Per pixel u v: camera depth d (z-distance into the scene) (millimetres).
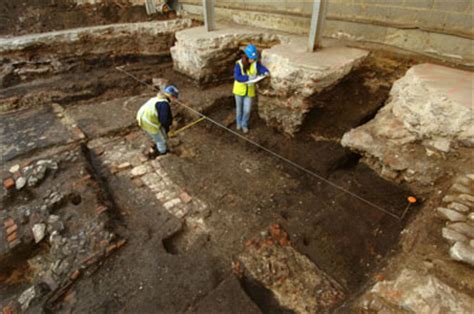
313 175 3680
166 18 7605
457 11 3195
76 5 6961
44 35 5891
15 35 6148
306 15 4797
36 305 2184
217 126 4699
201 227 2971
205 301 2174
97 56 6434
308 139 4176
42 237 2686
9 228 2750
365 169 3369
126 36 6605
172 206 3191
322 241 2789
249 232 2889
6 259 2580
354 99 4016
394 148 3014
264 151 4207
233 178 3689
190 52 5227
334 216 3029
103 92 5645
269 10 5391
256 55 3789
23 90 5211
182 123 4828
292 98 3895
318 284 2410
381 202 3113
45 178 3318
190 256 2615
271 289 2389
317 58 3719
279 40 5074
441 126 2650
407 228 2539
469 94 2623
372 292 1836
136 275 2430
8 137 4008
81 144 3977
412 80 3105
